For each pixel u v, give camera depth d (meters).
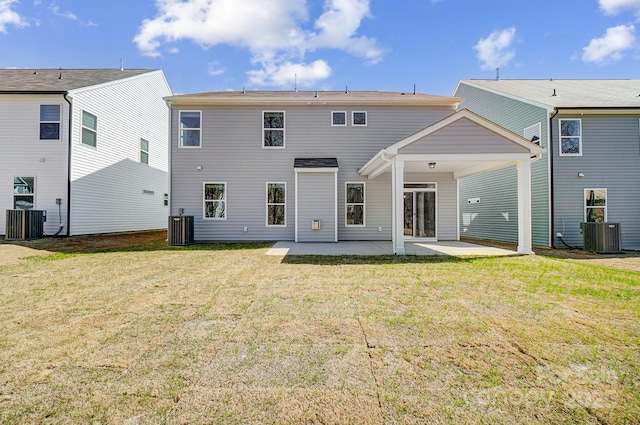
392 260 7.84
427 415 2.10
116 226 14.84
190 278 5.86
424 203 12.94
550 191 11.54
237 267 6.91
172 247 10.41
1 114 11.91
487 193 15.23
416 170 12.55
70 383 2.44
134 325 3.59
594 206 11.55
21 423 2.00
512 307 4.23
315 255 8.63
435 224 12.89
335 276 6.03
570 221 11.53
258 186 12.72
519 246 9.08
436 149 8.91
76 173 12.26
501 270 6.61
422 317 3.85
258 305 4.30
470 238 16.02
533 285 5.38
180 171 12.62
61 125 11.97
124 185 15.41
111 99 14.36
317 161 12.47
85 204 12.77
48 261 7.57
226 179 12.68
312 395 2.31
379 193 12.85
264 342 3.17
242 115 12.77
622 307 4.23
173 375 2.57
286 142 12.84
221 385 2.43
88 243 10.82
